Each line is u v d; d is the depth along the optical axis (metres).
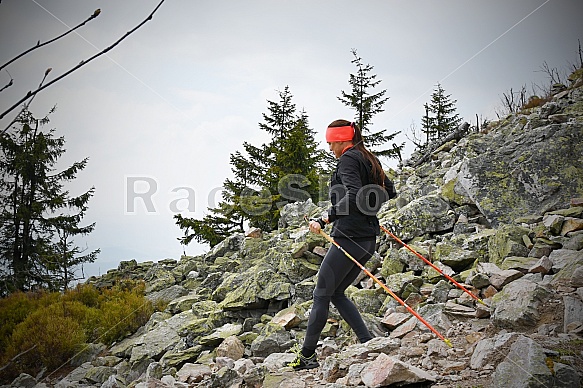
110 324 7.82
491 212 6.70
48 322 7.51
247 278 7.38
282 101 22.38
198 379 4.57
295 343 5.26
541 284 4.38
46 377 6.61
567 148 6.97
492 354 3.42
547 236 5.48
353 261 3.84
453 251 6.00
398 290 5.54
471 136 10.99
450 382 3.26
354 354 3.85
